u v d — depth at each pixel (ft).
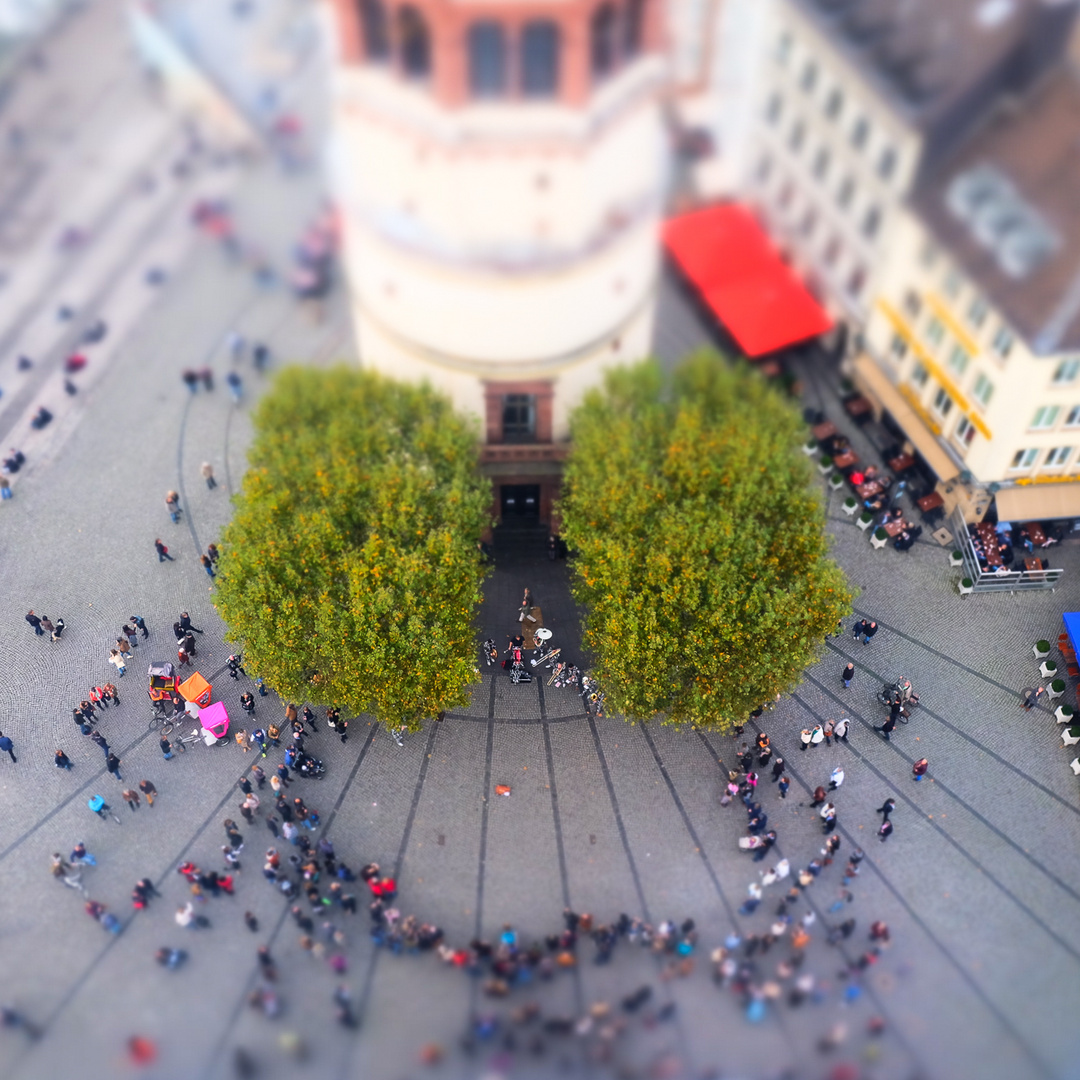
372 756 172.14
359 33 134.31
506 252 152.76
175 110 196.75
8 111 199.11
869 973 151.43
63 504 200.85
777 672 155.53
